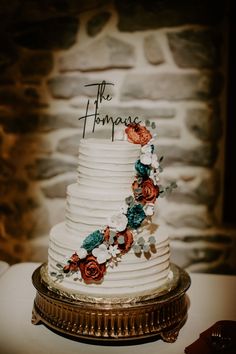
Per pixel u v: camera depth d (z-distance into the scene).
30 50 3.06
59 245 1.55
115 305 1.44
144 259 1.52
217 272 3.11
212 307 1.79
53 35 3.02
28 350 1.48
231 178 3.04
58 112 3.08
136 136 1.61
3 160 3.18
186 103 2.99
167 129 3.01
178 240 3.11
